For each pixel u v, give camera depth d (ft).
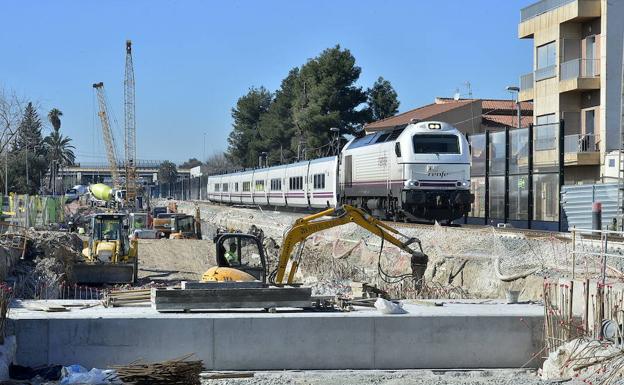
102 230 113.39
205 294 57.21
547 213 108.27
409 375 53.21
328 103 263.08
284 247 72.54
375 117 297.94
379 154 122.62
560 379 48.24
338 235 123.54
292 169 183.73
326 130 259.80
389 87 312.29
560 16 139.64
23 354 52.11
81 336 52.65
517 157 115.14
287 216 174.60
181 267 135.23
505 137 118.42
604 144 131.95
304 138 270.87
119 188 335.47
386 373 53.67
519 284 75.15
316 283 86.07
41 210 168.35
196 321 53.42
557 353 51.01
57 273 98.68
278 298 58.13
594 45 136.98
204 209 260.01
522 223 113.50
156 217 207.41
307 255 110.63
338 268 99.76
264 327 54.03
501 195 119.65
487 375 53.67
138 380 45.34
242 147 375.04
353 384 49.55
